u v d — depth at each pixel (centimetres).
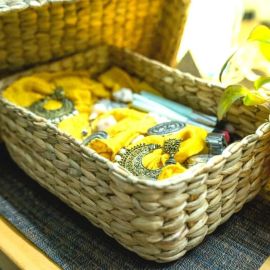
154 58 88
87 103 76
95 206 60
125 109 73
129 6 77
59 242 63
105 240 63
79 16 74
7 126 69
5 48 73
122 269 59
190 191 54
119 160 63
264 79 62
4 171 74
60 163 62
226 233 64
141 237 56
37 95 75
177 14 76
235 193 62
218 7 77
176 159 63
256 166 63
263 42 62
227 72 70
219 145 64
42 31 73
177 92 75
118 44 85
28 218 66
